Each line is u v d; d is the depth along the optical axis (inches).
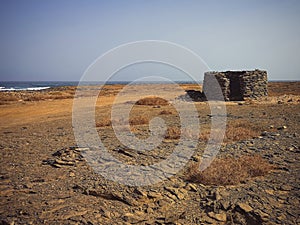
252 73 1078.4
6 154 371.2
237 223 201.6
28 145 424.8
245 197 230.1
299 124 526.6
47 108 999.0
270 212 208.4
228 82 1087.6
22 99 1316.4
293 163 305.9
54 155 358.9
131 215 209.0
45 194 239.1
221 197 231.5
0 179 276.8
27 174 290.2
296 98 1061.8
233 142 402.0
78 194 239.8
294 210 210.8
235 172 272.7
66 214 203.6
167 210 219.9
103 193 238.4
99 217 202.8
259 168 281.3
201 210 219.9
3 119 767.7
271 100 1029.8
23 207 213.6
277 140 401.4
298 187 245.3
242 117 654.5
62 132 537.3
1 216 199.5
